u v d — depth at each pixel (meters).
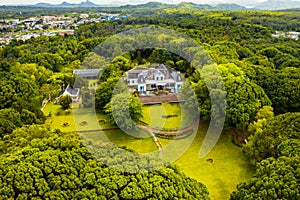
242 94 45.62
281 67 79.88
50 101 65.00
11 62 83.31
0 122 39.53
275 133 37.50
